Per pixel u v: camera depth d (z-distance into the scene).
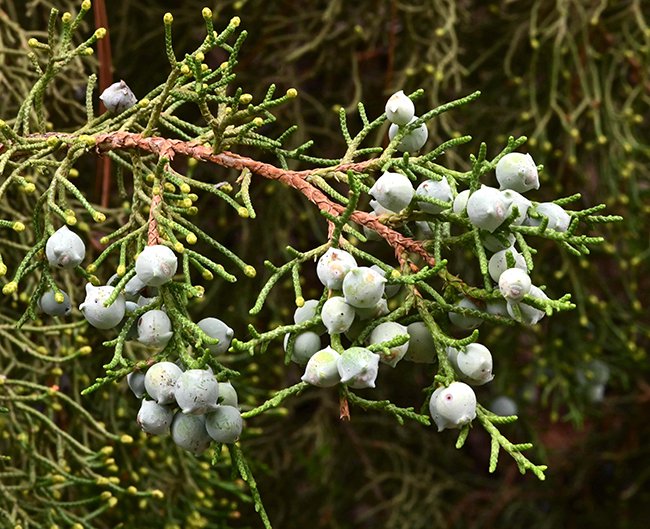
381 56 0.79
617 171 0.75
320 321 0.40
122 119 0.45
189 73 0.43
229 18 0.75
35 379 0.56
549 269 0.78
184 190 0.42
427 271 0.39
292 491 0.82
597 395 0.79
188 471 0.58
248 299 0.74
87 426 0.58
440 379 0.39
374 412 0.84
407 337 0.39
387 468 0.85
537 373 0.80
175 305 0.41
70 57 0.45
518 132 0.76
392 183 0.40
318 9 0.78
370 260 0.40
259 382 0.75
